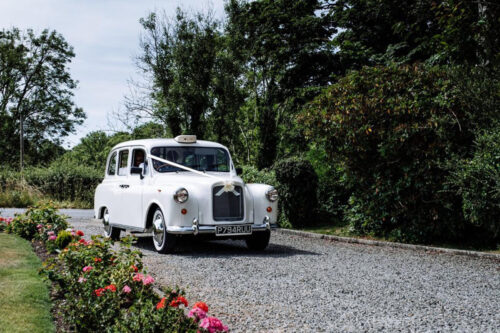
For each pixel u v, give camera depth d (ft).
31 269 17.53
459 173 25.85
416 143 29.45
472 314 14.48
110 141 146.20
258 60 80.02
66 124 150.10
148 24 90.07
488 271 21.72
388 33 64.64
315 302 15.69
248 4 78.95
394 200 31.19
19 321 11.45
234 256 25.05
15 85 145.18
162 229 25.70
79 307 11.69
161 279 18.78
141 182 28.17
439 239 30.50
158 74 90.79
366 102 30.68
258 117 73.77
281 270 21.08
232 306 15.07
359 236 33.94
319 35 72.28
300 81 71.36
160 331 10.27
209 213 24.93
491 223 25.66
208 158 29.17
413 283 18.83
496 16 29.22
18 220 28.09
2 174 73.36
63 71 148.87
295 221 39.34
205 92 88.38
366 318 13.98
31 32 146.10
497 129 25.63
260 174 44.47
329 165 37.68
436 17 32.40
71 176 72.08
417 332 12.75
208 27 90.02
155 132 100.27
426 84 29.60
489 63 29.45
